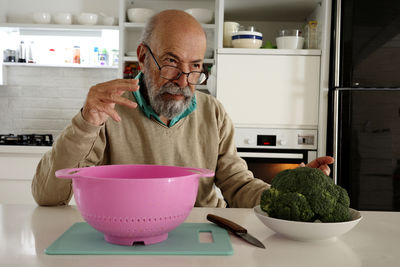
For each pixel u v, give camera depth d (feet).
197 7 9.94
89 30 9.41
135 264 1.81
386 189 7.53
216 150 4.47
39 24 9.28
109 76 10.25
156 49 3.88
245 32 7.97
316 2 8.21
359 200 7.54
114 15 10.09
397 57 7.48
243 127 7.95
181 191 2.00
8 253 1.95
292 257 1.96
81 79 10.23
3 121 10.23
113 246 2.04
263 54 7.88
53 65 9.66
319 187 2.16
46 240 2.19
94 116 2.87
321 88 7.80
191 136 4.40
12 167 8.53
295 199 2.15
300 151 7.94
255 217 2.85
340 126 7.51
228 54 7.91
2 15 9.85
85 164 3.98
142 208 1.92
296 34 7.98
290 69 7.87
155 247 2.04
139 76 4.33
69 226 2.52
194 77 3.91
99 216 1.96
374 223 2.76
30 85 10.20
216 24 8.87
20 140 9.07
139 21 9.08
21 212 2.92
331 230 2.07
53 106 10.26
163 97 3.92
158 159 4.24
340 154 7.52
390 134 7.52
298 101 7.89
